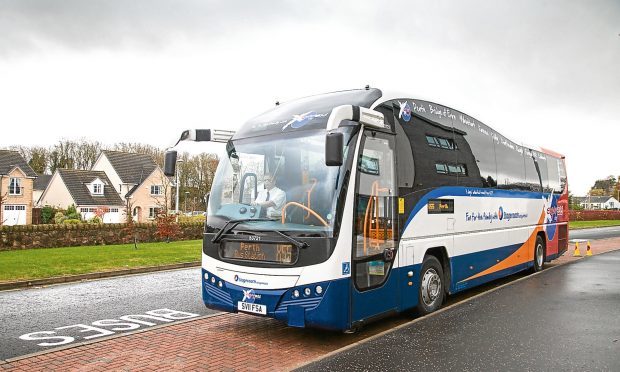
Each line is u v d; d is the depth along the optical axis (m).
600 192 134.38
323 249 6.04
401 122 7.67
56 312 8.79
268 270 6.34
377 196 6.86
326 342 6.79
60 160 80.38
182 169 67.31
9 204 52.62
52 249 19.92
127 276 13.55
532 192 12.82
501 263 10.78
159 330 7.38
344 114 6.14
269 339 6.91
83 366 5.71
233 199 7.05
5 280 11.90
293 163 6.66
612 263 15.28
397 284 7.20
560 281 11.46
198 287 11.54
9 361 5.90
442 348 6.16
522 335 6.71
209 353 6.25
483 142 10.30
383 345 6.30
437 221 8.31
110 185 62.53
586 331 6.88
